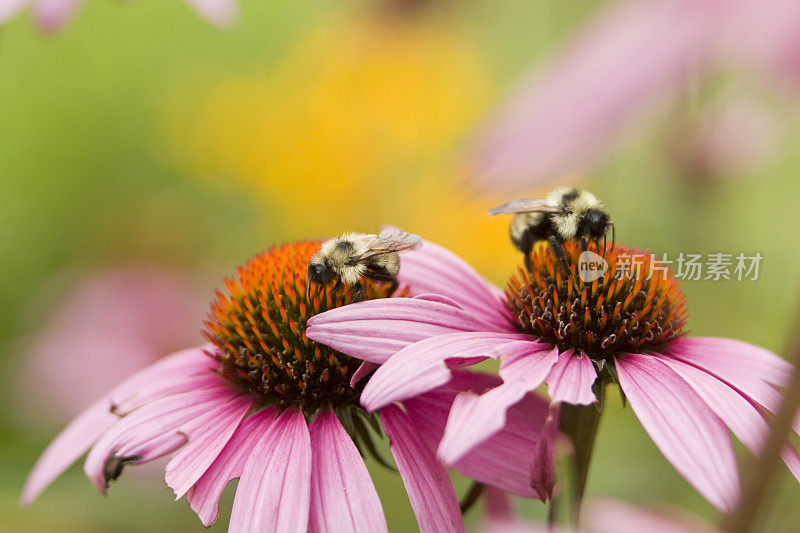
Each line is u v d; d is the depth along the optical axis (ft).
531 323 0.99
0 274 1.58
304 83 1.88
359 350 0.94
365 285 1.01
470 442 0.86
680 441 0.88
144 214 1.65
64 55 1.92
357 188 1.72
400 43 1.77
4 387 1.39
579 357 0.96
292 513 0.91
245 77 1.97
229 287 1.03
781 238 1.35
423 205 1.62
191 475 0.94
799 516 0.97
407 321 0.95
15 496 1.25
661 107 0.26
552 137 0.26
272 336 1.00
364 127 1.75
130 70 1.96
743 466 0.88
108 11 1.99
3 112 1.82
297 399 0.99
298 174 1.74
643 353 0.97
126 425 0.98
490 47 1.66
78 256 1.63
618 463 1.24
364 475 0.92
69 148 1.81
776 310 1.33
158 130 1.85
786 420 0.75
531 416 0.95
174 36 2.08
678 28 0.26
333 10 2.00
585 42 0.29
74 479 1.27
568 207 1.00
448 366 0.94
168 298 1.49
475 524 1.16
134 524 1.24
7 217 1.66
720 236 1.17
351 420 0.97
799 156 1.23
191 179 1.81
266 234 1.73
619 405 1.30
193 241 1.63
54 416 1.37
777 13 0.23
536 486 0.91
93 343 1.40
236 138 1.80
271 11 2.17
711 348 0.98
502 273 1.52
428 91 1.72
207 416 0.98
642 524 0.69
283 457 0.93
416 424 0.95
